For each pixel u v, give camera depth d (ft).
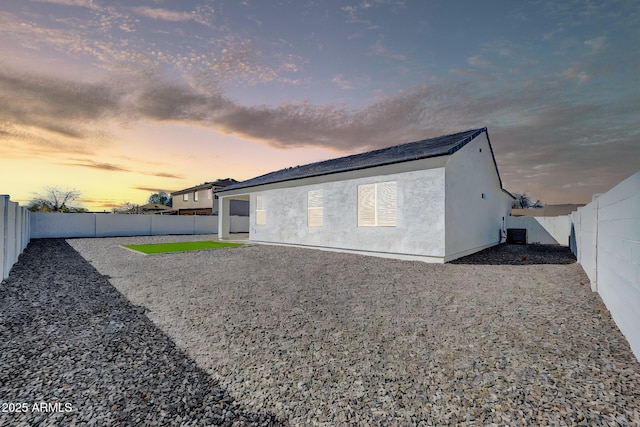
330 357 10.62
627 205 11.58
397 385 8.72
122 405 7.79
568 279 23.17
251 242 55.88
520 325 13.48
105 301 17.71
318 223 43.34
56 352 10.96
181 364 10.13
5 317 14.78
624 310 11.93
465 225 37.27
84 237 71.41
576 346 11.16
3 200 22.12
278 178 49.49
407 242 33.55
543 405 7.56
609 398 7.80
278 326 13.71
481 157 43.57
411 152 36.35
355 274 25.53
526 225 59.52
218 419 7.25
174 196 140.05
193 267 29.25
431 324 13.80
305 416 7.35
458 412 7.38
